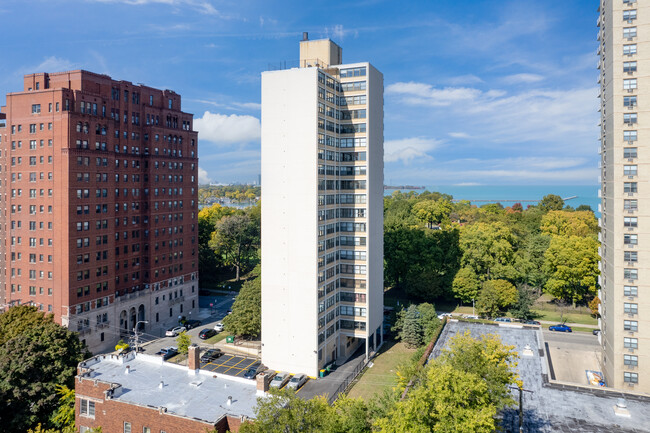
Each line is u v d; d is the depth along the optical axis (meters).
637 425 50.75
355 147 85.62
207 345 95.94
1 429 57.47
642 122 65.94
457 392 37.69
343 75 86.00
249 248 161.75
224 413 48.59
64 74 93.12
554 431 49.34
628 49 66.50
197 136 123.31
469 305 122.94
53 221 87.88
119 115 101.06
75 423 54.53
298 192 76.69
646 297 65.88
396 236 130.38
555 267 120.00
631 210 66.56
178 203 116.12
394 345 95.19
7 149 93.25
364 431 43.00
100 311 93.56
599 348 91.50
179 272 116.50
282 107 77.31
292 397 40.78
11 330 75.56
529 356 71.06
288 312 78.06
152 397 52.31
